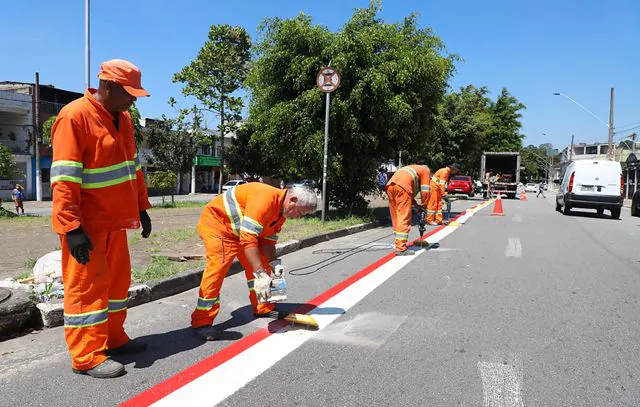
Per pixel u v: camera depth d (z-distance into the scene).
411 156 16.41
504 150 52.50
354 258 7.75
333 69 10.88
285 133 13.13
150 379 3.23
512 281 6.12
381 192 14.81
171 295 5.44
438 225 12.74
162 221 13.99
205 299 4.09
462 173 38.16
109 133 3.28
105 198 3.28
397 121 12.67
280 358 3.61
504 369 3.42
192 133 28.11
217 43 32.28
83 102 3.20
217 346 3.85
